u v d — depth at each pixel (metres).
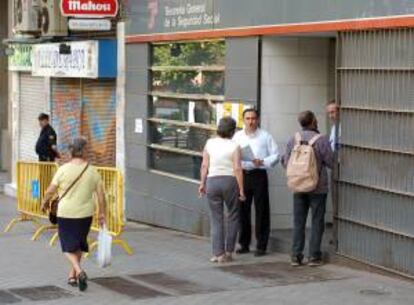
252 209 12.56
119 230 12.40
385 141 10.18
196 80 14.41
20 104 23.05
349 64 10.72
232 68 13.12
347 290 9.57
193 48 14.45
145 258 12.01
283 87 12.65
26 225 16.17
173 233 14.96
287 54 12.62
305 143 10.77
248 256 11.98
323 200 10.91
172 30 14.91
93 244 12.44
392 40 9.99
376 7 10.15
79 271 9.77
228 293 9.53
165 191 15.63
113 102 17.73
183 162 15.08
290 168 10.78
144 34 16.00
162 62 15.62
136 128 16.61
